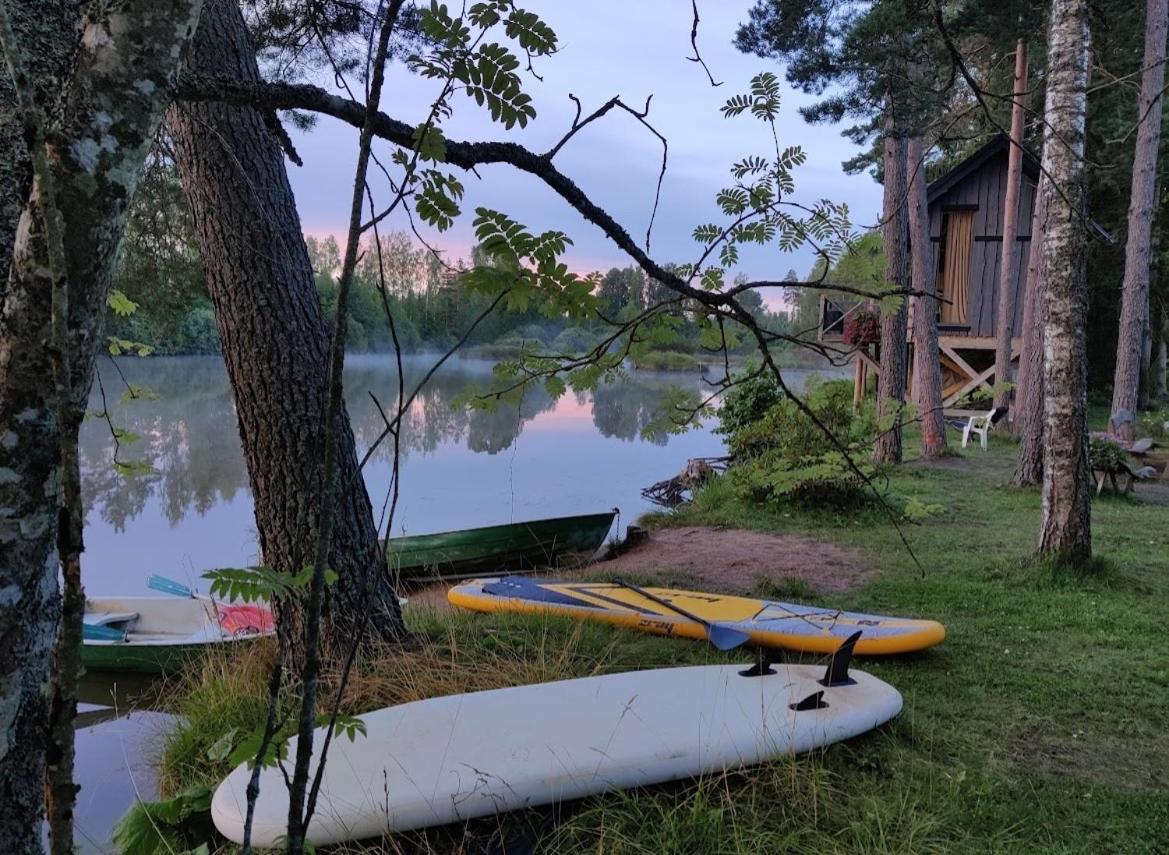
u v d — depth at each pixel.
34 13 1.21
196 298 6.98
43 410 0.97
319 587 0.93
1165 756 3.55
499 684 4.06
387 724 3.38
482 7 1.21
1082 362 6.19
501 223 1.30
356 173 0.94
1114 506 9.33
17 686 1.07
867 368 15.16
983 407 17.33
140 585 7.62
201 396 21.84
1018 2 10.47
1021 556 6.56
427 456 14.98
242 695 3.96
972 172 17.23
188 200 4.05
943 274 17.80
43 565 1.05
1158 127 14.55
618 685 3.78
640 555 7.96
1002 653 4.76
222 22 3.78
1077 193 6.03
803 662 4.66
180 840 3.01
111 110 0.95
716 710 3.51
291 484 4.02
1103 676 4.39
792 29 7.77
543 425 19.44
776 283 1.72
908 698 4.11
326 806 2.79
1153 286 23.64
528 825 2.95
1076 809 3.12
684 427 2.22
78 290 0.96
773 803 3.08
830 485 9.22
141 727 4.61
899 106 4.34
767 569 7.02
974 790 3.18
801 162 1.85
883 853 2.74
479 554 7.98
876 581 6.47
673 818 2.91
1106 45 9.98
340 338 0.93
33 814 1.15
